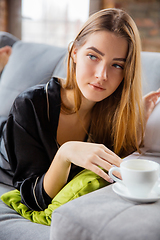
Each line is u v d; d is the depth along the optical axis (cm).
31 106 89
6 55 160
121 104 89
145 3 327
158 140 88
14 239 65
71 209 51
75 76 88
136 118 92
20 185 84
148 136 91
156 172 53
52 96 92
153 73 108
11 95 134
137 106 95
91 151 67
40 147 89
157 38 331
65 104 94
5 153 100
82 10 338
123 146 95
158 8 325
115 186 59
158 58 111
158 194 56
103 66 77
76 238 48
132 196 53
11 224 71
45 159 88
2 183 105
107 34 76
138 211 50
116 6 334
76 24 342
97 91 78
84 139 104
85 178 68
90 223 48
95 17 81
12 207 84
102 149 67
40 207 77
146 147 92
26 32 348
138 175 52
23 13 340
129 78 84
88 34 79
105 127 100
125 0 331
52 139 90
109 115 98
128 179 54
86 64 78
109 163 64
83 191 67
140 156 87
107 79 78
